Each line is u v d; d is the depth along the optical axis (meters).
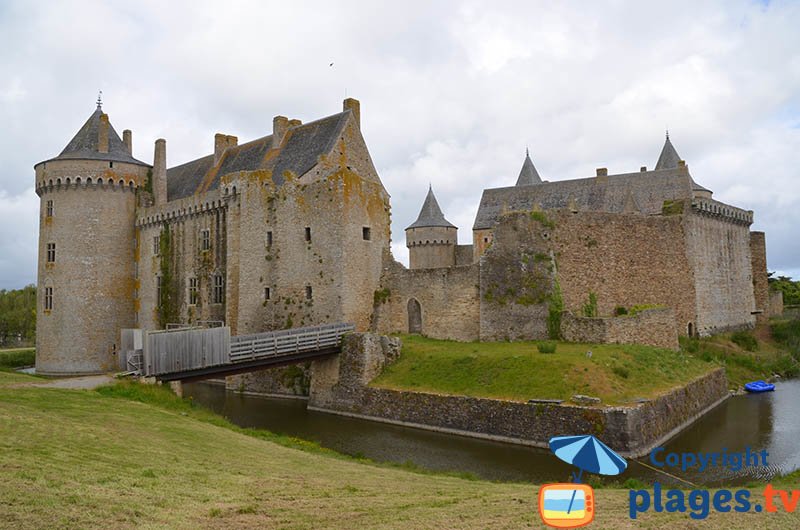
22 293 98.88
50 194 49.66
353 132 45.47
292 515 10.77
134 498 10.65
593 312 38.16
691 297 46.41
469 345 35.88
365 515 11.01
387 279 41.81
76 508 9.77
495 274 37.38
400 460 22.84
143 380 26.78
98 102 53.69
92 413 18.44
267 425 30.00
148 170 52.75
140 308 50.44
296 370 38.41
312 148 44.81
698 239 48.16
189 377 29.53
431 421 28.69
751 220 57.09
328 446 25.23
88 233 49.03
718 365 37.53
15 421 15.51
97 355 48.47
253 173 42.28
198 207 46.06
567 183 62.28
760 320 58.81
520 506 12.00
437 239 68.44
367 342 33.38
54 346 48.12
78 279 48.50
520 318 36.38
